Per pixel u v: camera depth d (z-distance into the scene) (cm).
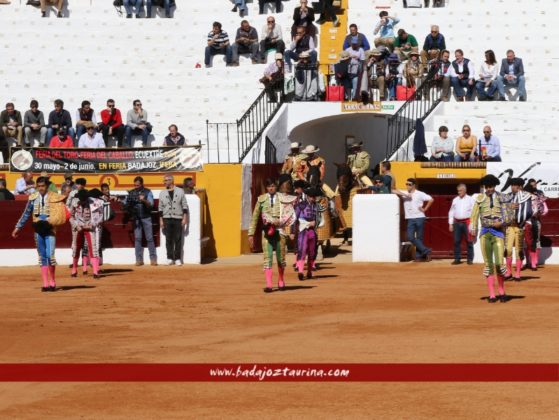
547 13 4303
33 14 4478
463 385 1641
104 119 3878
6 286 2755
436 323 2131
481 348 1880
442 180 3628
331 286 2667
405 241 3309
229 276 2908
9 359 1855
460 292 2550
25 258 3297
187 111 4009
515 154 3822
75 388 1656
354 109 3866
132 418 1489
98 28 4341
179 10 4459
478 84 3988
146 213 3212
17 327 2153
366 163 3466
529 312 2247
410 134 3791
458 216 3112
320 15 4422
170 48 4303
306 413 1503
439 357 1812
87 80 4200
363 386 1645
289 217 2586
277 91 3897
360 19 4416
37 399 1595
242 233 3431
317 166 3359
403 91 3959
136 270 3088
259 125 3828
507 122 3862
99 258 3023
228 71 4128
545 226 3191
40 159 3559
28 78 4222
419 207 3183
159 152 3516
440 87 3959
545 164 3475
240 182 3434
